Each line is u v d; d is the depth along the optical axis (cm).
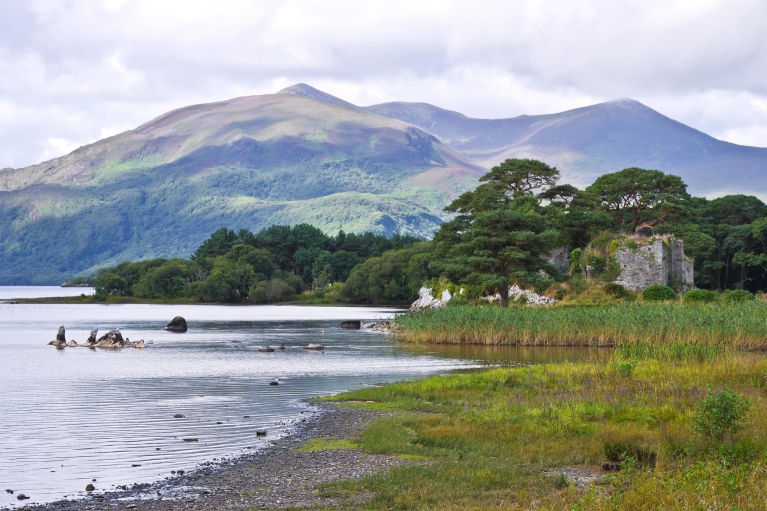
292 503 2105
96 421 3478
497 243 10150
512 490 2166
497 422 3122
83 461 2683
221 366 5953
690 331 6475
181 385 4809
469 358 6325
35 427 3331
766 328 6203
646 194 13175
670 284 11131
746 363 4416
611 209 13700
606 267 10769
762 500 1795
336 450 2812
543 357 6291
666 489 1898
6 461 2681
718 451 2364
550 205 11906
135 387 4719
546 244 10200
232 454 2773
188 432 3209
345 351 7225
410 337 8362
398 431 3067
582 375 4231
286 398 4219
